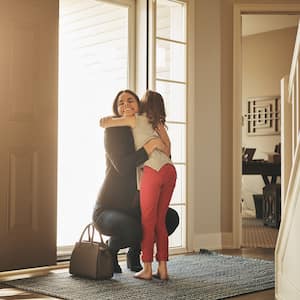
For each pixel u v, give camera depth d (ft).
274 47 32.24
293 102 11.19
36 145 13.32
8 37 12.91
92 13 19.15
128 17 17.06
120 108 13.05
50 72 13.61
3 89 12.79
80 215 19.75
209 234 18.21
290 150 12.09
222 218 18.57
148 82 16.84
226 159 18.66
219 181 18.49
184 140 17.57
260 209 30.55
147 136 12.53
